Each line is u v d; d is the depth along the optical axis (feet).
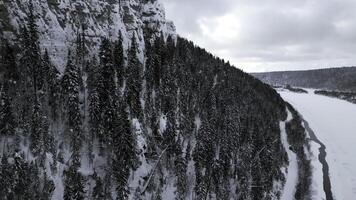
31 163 171.94
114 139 203.00
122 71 254.47
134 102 237.25
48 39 224.12
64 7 239.71
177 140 241.96
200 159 235.81
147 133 238.48
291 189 279.08
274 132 353.92
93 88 215.92
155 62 281.74
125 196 191.11
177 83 293.64
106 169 201.57
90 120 210.59
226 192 234.38
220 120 282.36
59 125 205.87
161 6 370.53
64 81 206.39
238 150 273.95
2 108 179.32
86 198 186.91
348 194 293.64
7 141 179.52
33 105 192.44
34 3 221.05
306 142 411.75
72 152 198.70
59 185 182.39
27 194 164.96
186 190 225.76
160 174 226.38
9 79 197.57
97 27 260.83
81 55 240.53
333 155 385.70
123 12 295.48
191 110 279.28
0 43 199.31
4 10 204.74
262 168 265.34
